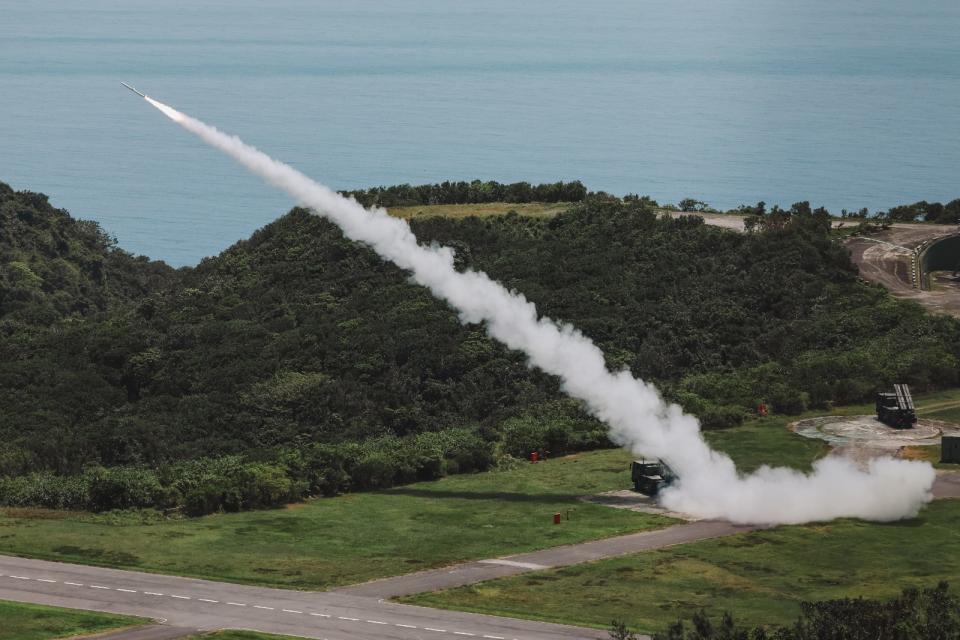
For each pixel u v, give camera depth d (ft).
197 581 449.48
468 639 395.96
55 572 457.68
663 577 451.94
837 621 348.18
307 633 401.29
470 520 526.98
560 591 438.81
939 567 458.09
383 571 460.96
